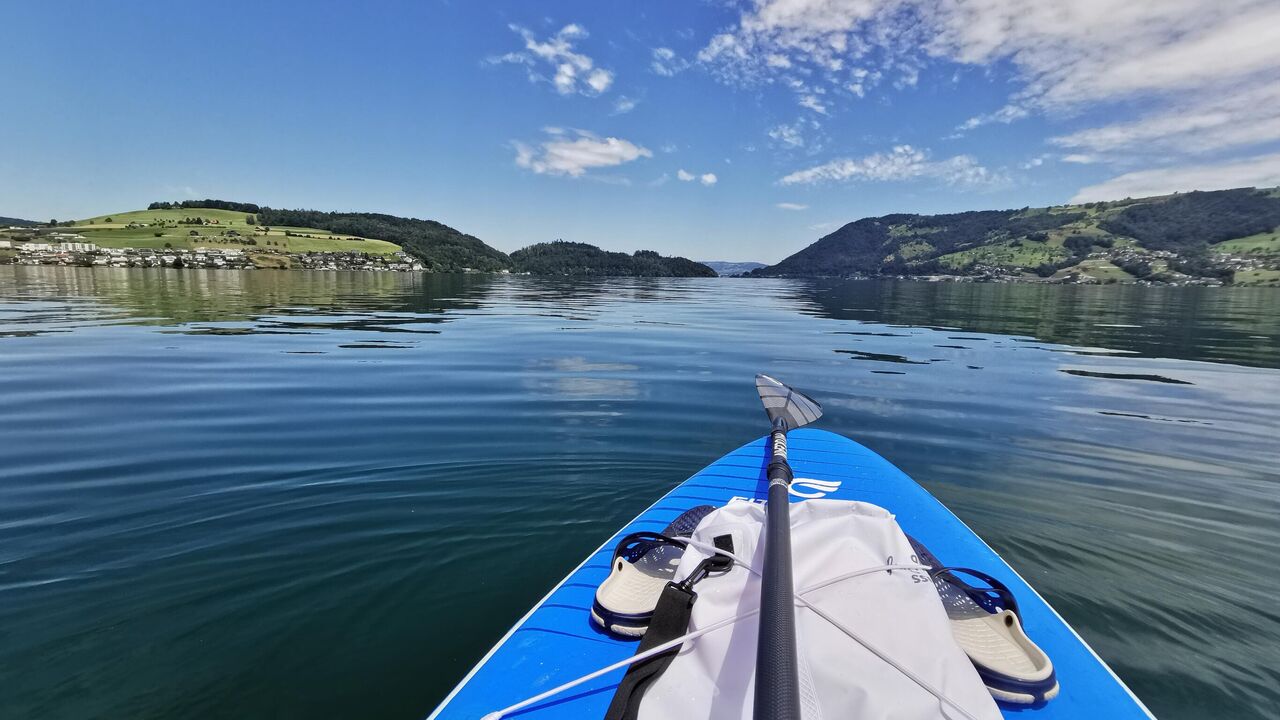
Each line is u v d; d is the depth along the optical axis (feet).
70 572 10.70
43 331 41.06
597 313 67.10
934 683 5.20
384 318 56.34
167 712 7.49
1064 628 7.82
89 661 8.37
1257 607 10.21
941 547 10.44
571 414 21.77
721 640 5.70
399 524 13.03
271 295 82.79
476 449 17.80
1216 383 28.84
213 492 14.38
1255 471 16.66
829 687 5.08
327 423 20.18
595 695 6.10
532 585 10.76
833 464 14.94
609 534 12.81
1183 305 90.07
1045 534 12.92
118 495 14.08
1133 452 18.26
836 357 35.70
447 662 8.59
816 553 6.63
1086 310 78.18
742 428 20.27
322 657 8.65
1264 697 8.09
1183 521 13.55
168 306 61.98
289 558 11.46
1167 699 8.08
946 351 38.70
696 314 67.56
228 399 23.25
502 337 43.42
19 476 15.10
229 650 8.74
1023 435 19.99
